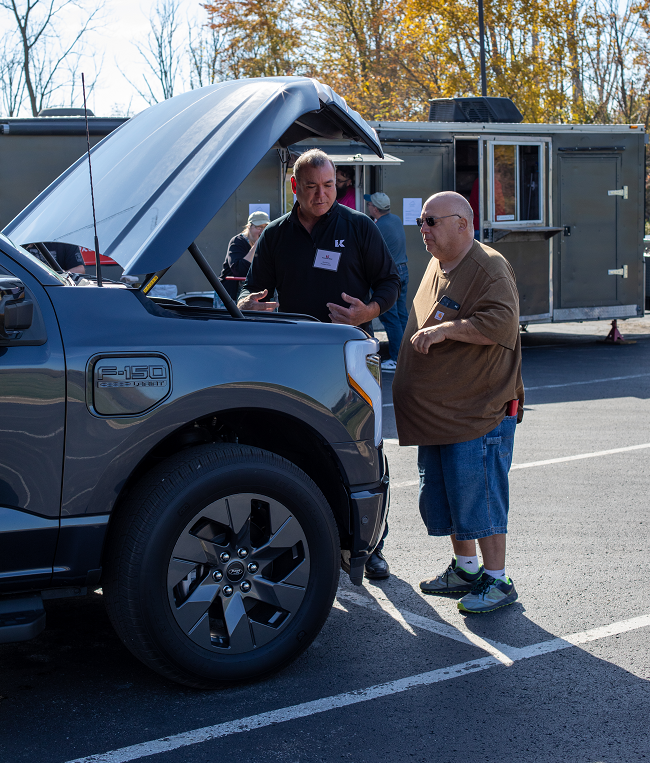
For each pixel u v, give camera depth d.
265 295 3.93
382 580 4.04
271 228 4.08
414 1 23.97
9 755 2.52
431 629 3.48
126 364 2.74
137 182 3.11
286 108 3.05
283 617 3.01
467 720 2.74
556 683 2.99
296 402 3.01
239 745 2.59
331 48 29.50
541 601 3.73
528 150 11.54
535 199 11.67
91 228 3.07
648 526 4.73
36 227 3.48
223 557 2.89
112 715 2.77
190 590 2.87
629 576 4.01
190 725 2.71
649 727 2.68
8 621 2.59
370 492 3.21
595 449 6.56
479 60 24.23
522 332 15.10
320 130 4.08
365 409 3.17
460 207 3.50
